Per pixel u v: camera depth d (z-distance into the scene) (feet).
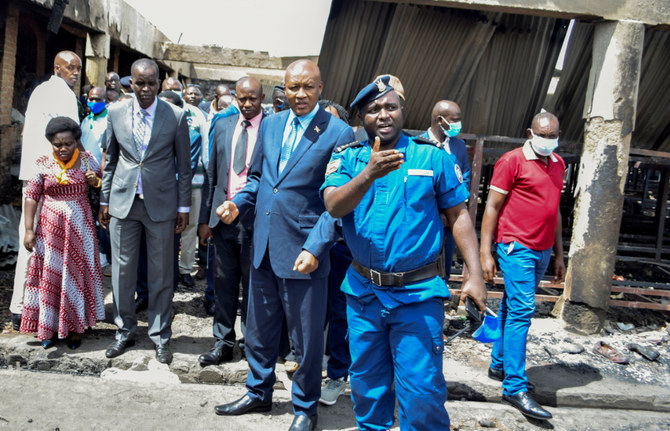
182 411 10.61
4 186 23.68
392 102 7.69
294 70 9.52
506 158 11.64
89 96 16.61
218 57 35.65
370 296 7.97
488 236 11.85
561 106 20.56
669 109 20.08
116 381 11.50
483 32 17.88
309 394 10.03
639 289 16.22
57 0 20.80
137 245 12.17
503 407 11.85
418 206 7.77
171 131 12.03
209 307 14.94
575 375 13.17
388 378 8.38
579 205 16.05
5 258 18.28
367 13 17.17
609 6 15.21
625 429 11.57
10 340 12.41
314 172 9.73
